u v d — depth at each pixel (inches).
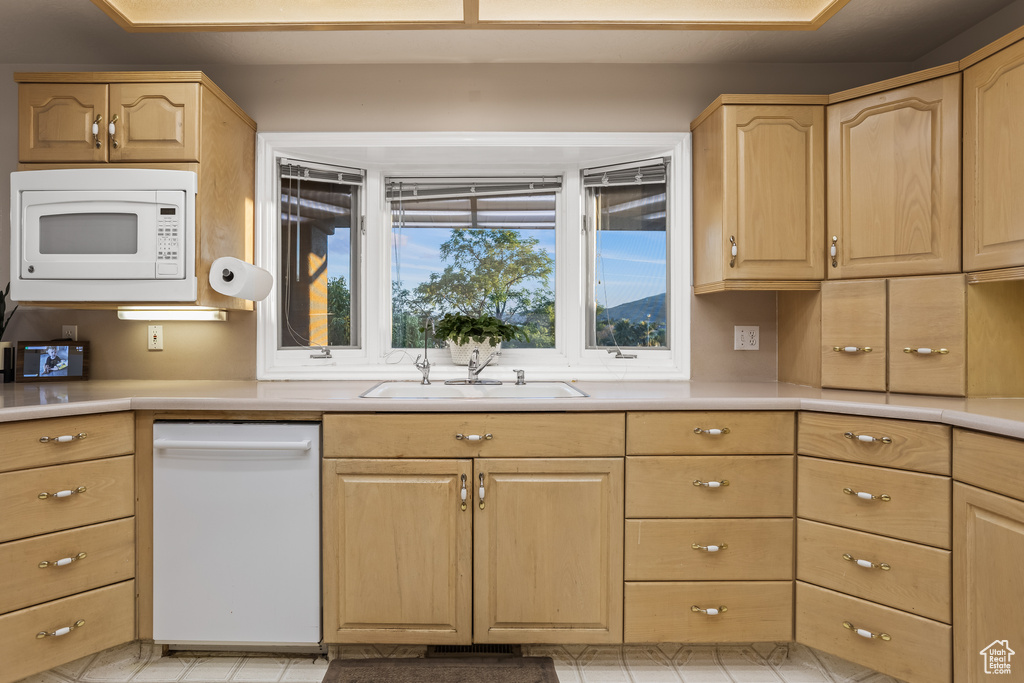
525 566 69.1
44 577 62.9
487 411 68.9
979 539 55.7
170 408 68.9
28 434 61.9
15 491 61.1
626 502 69.4
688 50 89.6
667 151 95.3
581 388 84.3
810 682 68.0
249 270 78.7
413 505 68.4
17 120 93.1
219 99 82.4
